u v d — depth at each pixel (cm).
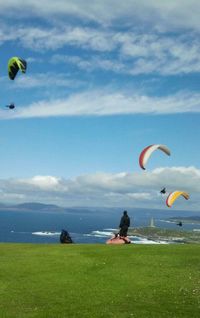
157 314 2433
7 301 2734
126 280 3206
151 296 2845
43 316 2405
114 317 2373
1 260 3781
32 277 3297
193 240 16800
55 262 3691
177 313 2458
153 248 4219
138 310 2516
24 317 2389
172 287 3041
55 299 2775
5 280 3225
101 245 4447
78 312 2477
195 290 2956
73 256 3884
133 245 4416
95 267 3541
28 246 4462
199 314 2445
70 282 3167
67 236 5019
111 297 2822
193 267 3528
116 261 3706
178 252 4031
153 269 3475
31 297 2825
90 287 3052
